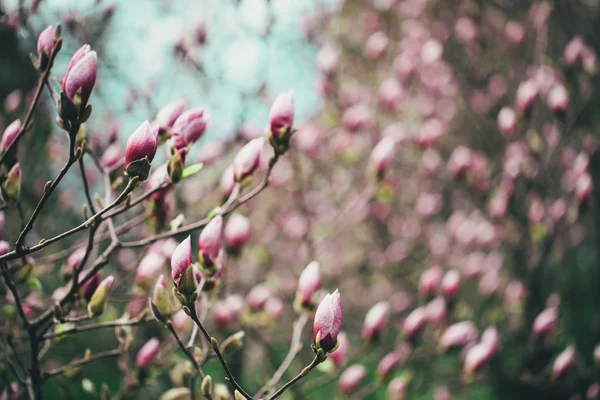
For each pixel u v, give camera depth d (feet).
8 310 6.80
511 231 13.53
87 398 12.20
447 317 9.13
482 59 15.89
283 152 5.31
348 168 14.82
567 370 8.76
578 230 14.84
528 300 13.03
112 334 12.21
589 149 13.42
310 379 11.80
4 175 5.15
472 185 13.37
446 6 16.70
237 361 11.30
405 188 17.15
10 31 8.38
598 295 14.67
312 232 12.82
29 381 5.74
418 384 10.91
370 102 15.35
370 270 15.55
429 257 15.75
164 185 4.76
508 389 12.19
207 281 5.22
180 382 7.14
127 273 7.84
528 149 13.34
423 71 16.11
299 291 6.25
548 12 13.93
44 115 9.46
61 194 10.94
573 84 11.62
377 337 7.62
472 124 16.92
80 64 3.78
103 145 9.62
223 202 6.27
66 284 6.06
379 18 17.21
